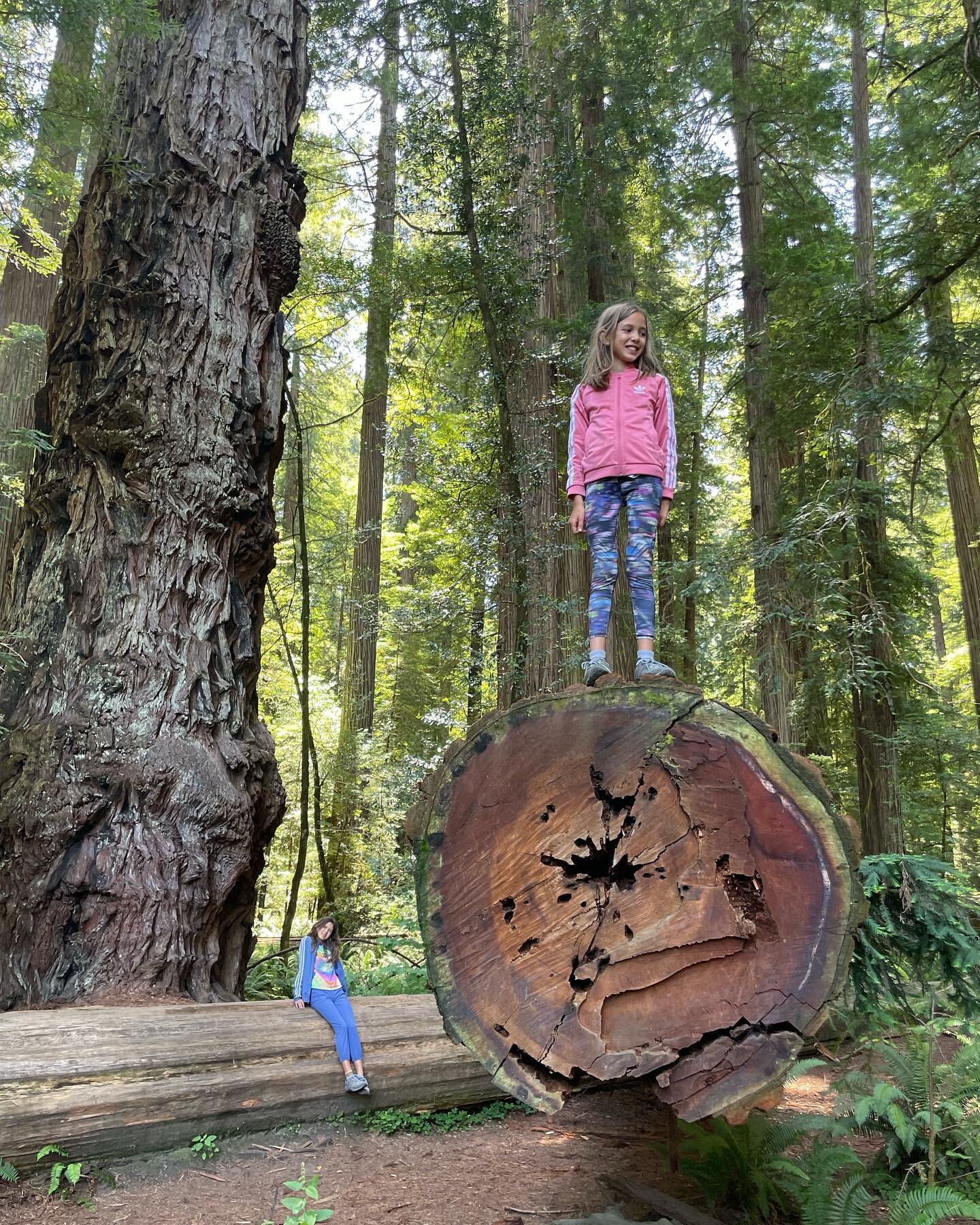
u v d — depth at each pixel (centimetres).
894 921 346
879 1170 336
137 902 438
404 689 1716
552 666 1017
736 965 221
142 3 484
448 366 1282
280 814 553
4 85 505
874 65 1425
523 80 1058
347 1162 386
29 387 927
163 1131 368
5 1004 414
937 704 1220
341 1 988
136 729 473
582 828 236
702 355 1602
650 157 1370
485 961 232
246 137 590
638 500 315
